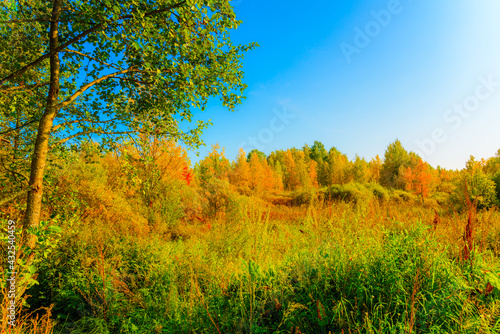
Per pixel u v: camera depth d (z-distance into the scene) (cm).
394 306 195
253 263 281
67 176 567
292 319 202
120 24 283
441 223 344
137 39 290
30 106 359
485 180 976
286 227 495
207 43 319
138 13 269
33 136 391
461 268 225
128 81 386
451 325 171
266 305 242
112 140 354
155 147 817
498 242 295
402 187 2688
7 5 311
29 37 351
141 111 404
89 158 380
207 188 1012
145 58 298
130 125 382
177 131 405
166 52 312
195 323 245
